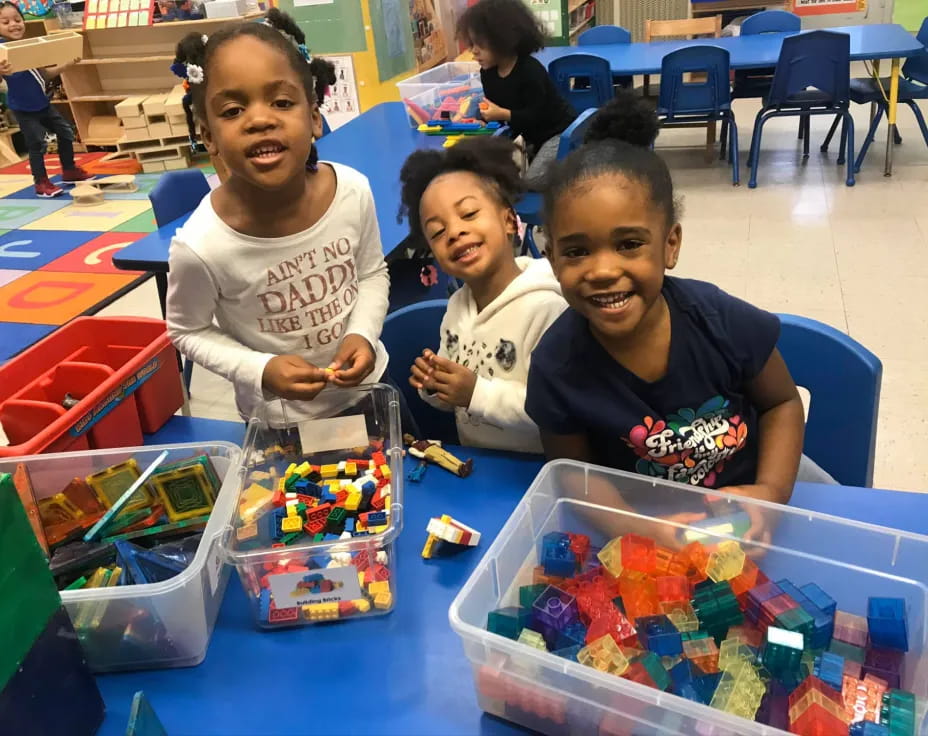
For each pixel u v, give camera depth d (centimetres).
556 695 73
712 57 395
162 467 103
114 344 151
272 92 106
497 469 113
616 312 90
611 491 97
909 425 225
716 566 87
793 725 70
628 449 105
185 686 83
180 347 130
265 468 111
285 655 86
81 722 76
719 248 352
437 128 296
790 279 318
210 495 101
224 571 96
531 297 123
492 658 74
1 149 578
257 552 85
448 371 118
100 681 85
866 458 127
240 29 108
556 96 321
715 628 83
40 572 70
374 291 141
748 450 112
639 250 88
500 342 126
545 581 90
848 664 77
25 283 365
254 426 111
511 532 88
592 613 82
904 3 699
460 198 124
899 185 405
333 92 468
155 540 100
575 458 107
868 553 87
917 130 491
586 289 90
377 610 90
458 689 80
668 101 414
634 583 87
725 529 92
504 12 301
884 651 78
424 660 84
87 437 122
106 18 545
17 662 67
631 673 74
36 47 376
